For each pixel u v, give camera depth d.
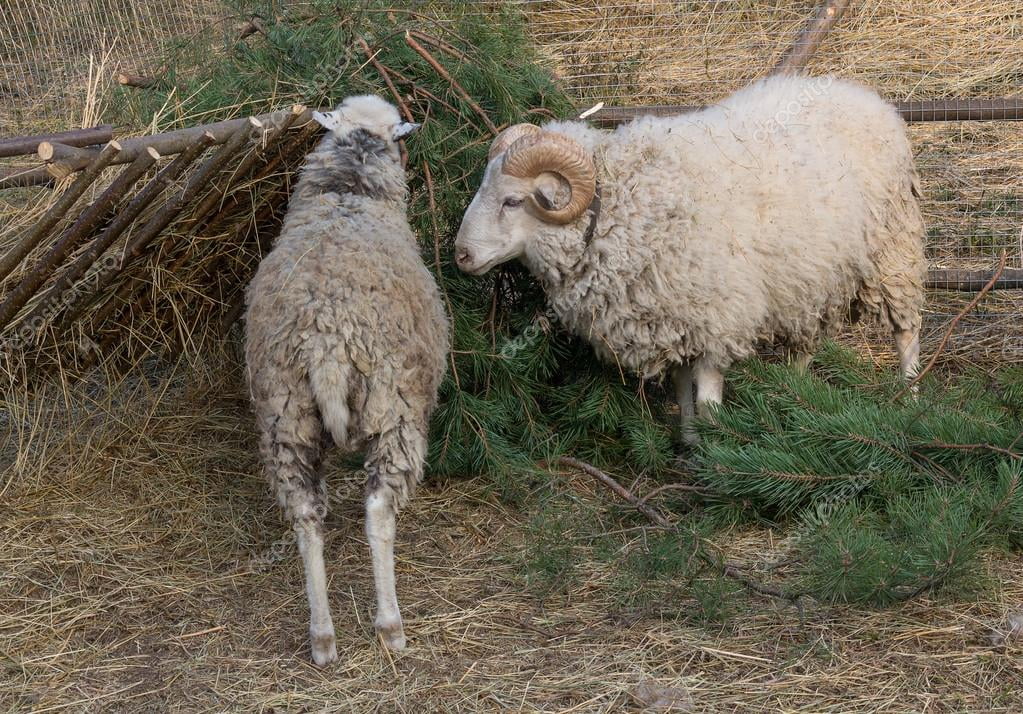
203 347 4.57
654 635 3.33
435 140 4.48
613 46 7.23
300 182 3.80
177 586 3.63
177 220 3.88
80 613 3.45
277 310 3.15
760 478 3.95
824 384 4.44
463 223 4.30
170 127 4.41
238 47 4.74
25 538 3.87
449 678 3.11
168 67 5.07
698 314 4.34
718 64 7.13
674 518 4.15
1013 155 6.71
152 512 4.10
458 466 4.46
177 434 4.57
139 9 7.96
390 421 3.16
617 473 4.61
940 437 3.99
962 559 3.29
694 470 4.27
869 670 3.10
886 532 3.76
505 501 4.32
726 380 4.70
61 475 4.26
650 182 4.25
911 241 4.95
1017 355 5.62
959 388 4.58
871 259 4.84
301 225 3.56
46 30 8.12
